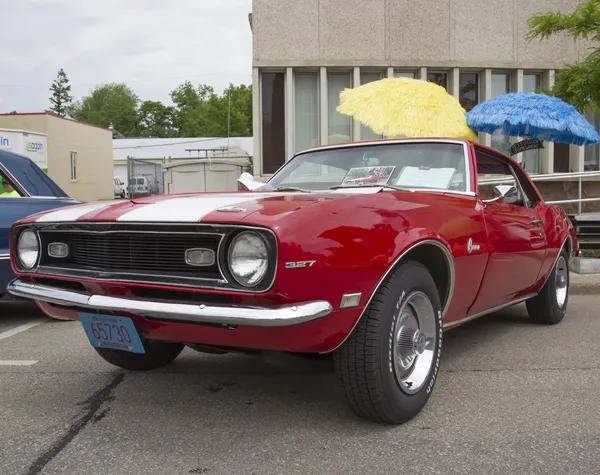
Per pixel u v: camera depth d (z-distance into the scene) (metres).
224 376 3.85
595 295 7.19
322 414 3.13
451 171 3.84
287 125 11.64
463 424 2.97
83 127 31.06
